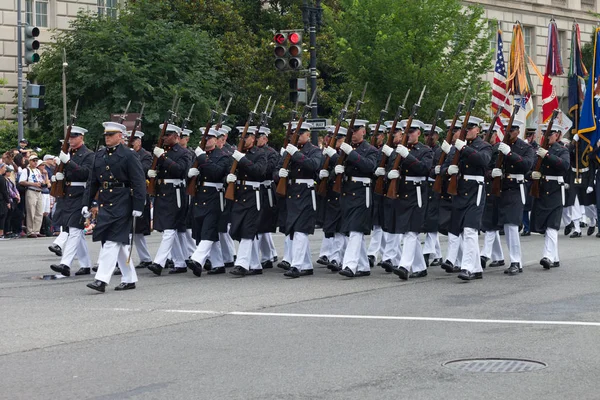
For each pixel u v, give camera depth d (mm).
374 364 9672
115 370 9633
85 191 16391
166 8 43312
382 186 16297
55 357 10250
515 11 56688
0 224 26797
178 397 8586
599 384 8766
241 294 14477
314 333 11320
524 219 24812
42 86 30641
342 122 18234
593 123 24344
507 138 16344
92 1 43000
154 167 17094
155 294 14562
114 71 37906
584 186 24609
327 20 42031
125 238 14820
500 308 12891
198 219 16812
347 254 16297
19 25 32875
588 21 62281
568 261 18453
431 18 40156
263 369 9555
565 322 11750
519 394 8461
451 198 16469
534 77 57562
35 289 15352
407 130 16141
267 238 18062
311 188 16594
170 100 38625
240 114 44469
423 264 16484
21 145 28266
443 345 10523
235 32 45156
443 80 39594
